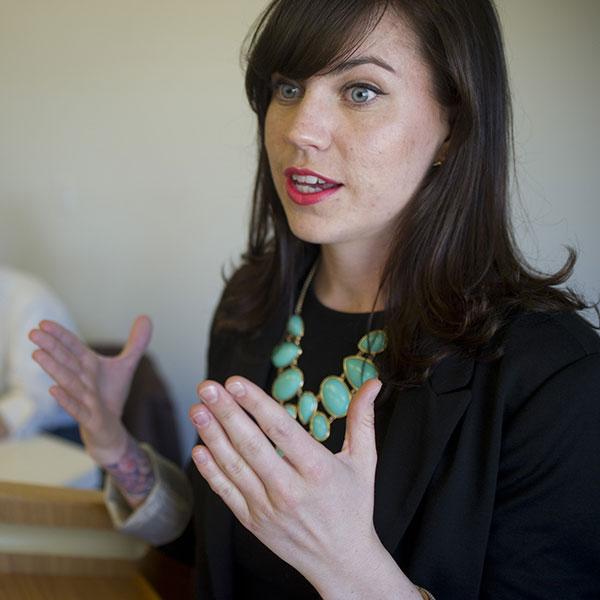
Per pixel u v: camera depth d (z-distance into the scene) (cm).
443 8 89
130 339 122
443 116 95
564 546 86
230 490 73
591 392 86
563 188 195
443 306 95
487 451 88
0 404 223
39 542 114
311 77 91
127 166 276
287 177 95
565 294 98
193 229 272
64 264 293
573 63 189
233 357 120
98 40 268
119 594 109
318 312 112
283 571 99
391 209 94
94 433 117
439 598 89
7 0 275
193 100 261
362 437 73
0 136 288
